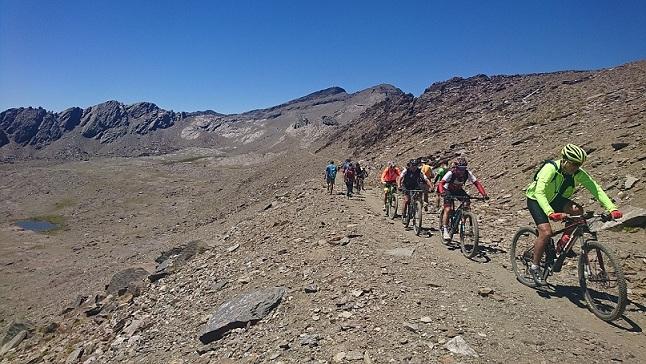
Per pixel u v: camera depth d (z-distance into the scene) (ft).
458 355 18.34
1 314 96.48
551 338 19.62
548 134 81.51
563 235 23.57
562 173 22.56
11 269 154.92
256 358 22.00
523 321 21.44
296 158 339.36
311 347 21.31
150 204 333.21
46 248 198.70
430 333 20.40
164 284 49.57
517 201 51.55
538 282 24.82
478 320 21.61
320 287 28.91
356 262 32.76
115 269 125.90
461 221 34.17
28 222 281.13
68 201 357.41
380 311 23.50
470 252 32.37
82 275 130.11
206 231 152.15
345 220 50.31
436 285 26.76
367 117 400.88
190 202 331.77
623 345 18.76
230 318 27.40
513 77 283.79
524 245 34.09
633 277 25.68
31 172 466.29
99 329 43.29
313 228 48.55
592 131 68.74
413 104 306.14
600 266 21.50
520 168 65.05
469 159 90.58
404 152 156.35
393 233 42.68
